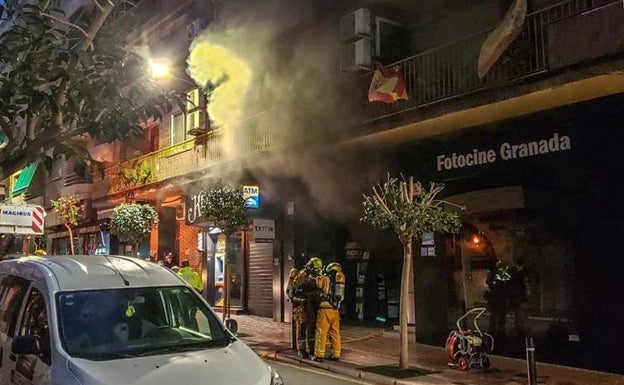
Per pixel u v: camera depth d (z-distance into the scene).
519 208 10.42
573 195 9.81
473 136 11.62
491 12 11.93
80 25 6.10
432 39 13.17
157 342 4.70
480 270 11.30
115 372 3.96
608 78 8.68
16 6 5.56
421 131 12.14
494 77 10.23
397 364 10.00
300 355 11.01
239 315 17.98
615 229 9.26
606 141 9.50
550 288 10.16
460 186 11.94
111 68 6.03
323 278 10.70
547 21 9.59
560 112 10.20
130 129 6.25
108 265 5.47
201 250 20.16
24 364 4.69
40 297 4.99
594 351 9.38
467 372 9.39
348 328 14.26
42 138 5.71
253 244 18.36
